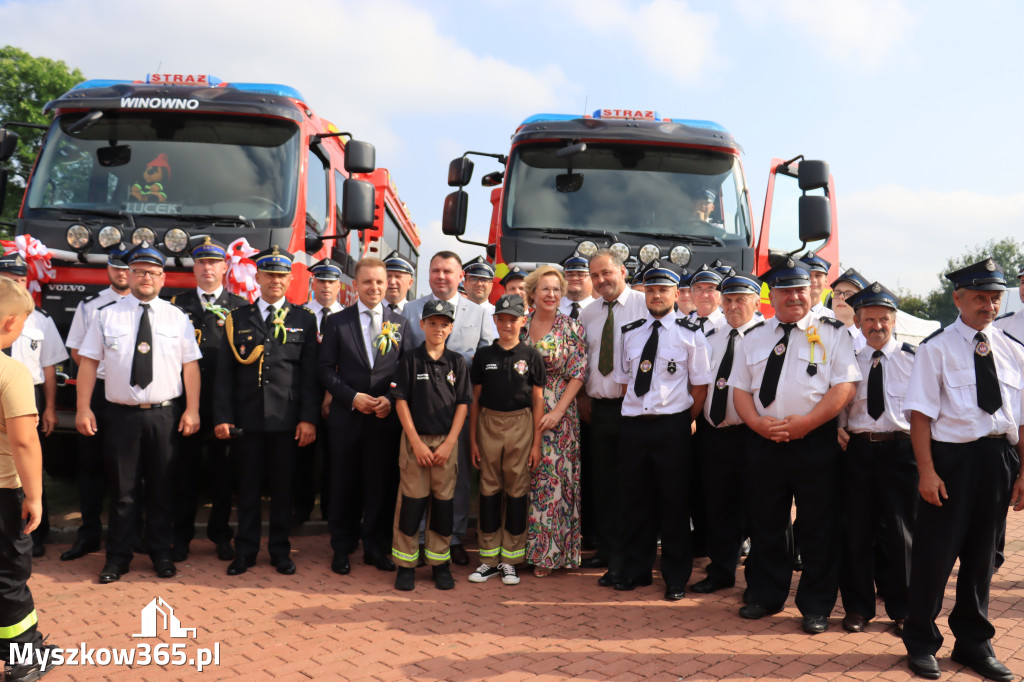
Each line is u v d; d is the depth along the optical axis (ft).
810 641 14.28
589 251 23.27
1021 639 14.60
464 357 18.72
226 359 17.51
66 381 20.47
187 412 17.35
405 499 16.85
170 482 17.19
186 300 19.27
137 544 19.10
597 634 14.40
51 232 21.03
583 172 25.02
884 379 14.98
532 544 17.99
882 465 14.88
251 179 22.57
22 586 11.93
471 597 16.48
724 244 24.27
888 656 13.58
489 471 17.79
